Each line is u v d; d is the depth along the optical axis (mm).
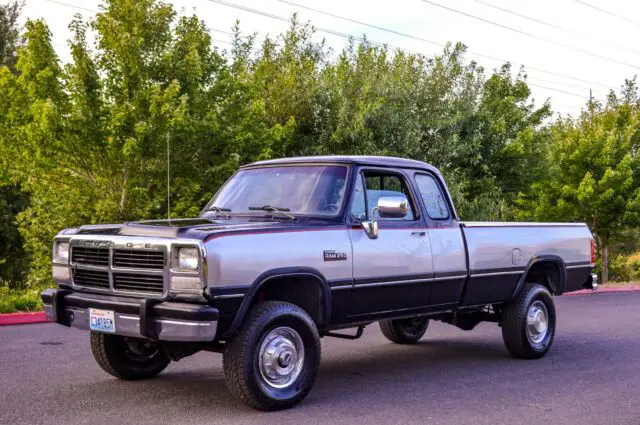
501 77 27281
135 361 6605
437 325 10969
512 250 7824
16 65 16109
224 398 5957
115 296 5527
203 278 5035
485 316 8273
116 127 15078
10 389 6152
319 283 5824
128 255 5418
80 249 5809
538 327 8172
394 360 8008
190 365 7383
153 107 14969
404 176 6863
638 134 26531
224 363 5387
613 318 12211
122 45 15383
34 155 15977
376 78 22031
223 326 5262
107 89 16031
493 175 24469
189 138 16062
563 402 6035
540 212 25594
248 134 17297
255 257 5344
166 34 16516
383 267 6363
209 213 6590
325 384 6688
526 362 7941
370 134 20844
